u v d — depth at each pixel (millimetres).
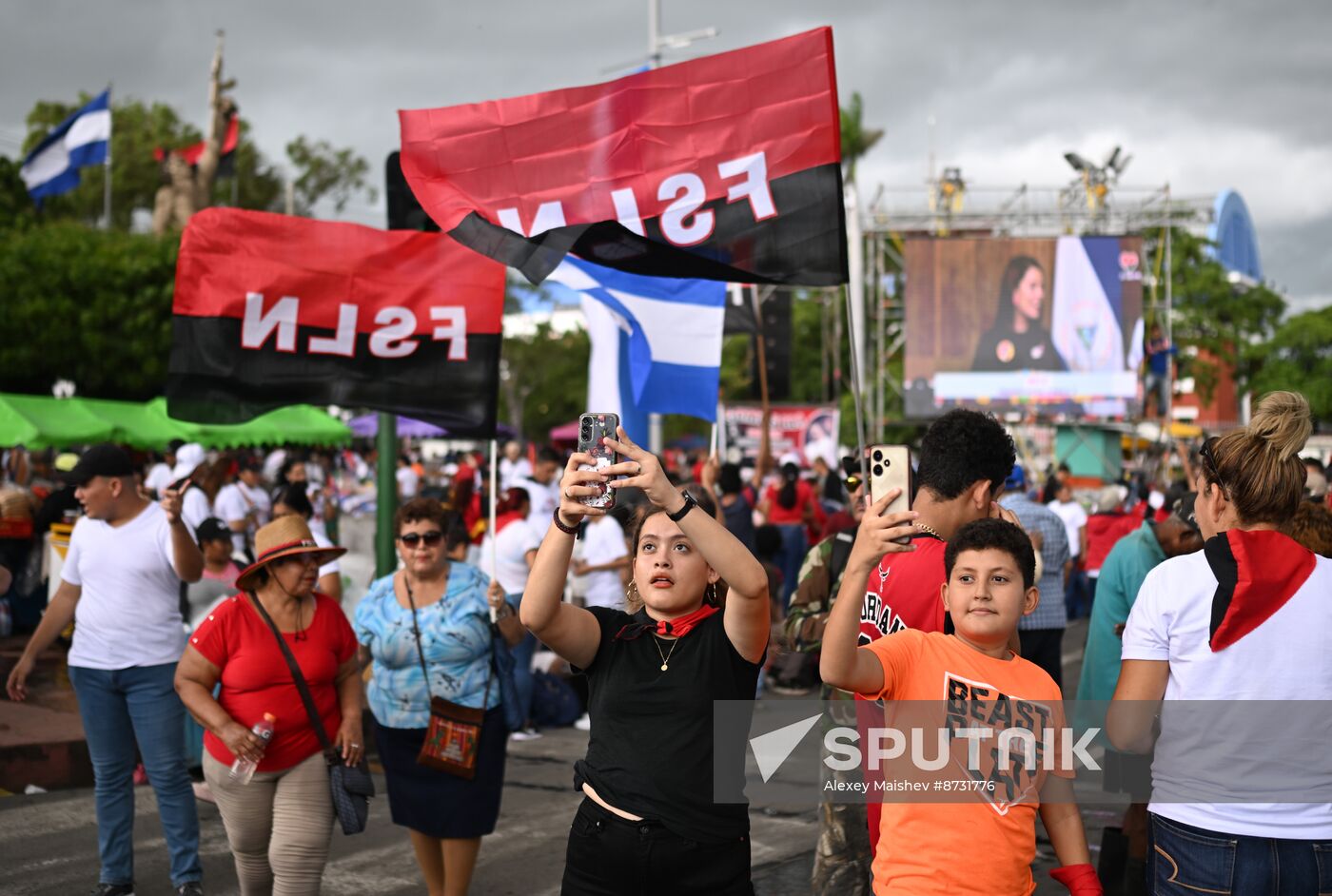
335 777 4688
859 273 32812
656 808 3115
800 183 4879
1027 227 34156
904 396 32906
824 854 3920
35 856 6109
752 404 28422
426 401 6090
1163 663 3061
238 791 4652
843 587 2770
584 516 3064
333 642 4789
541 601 3105
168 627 5605
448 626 5125
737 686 3211
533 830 6723
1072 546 16484
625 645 3289
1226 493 3090
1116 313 32344
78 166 29984
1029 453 33344
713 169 4977
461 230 5215
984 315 32594
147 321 34031
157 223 44500
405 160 5305
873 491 2762
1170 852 3020
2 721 8570
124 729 5586
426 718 5145
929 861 2912
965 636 3047
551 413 71812
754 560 2998
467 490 13641
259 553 4746
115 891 5504
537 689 9477
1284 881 2887
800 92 4875
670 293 6312
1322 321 54531
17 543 13023
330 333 6066
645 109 5047
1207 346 49062
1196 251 49500
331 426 24641
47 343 32719
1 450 22516
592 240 5098
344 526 14750
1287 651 2912
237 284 5984
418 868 6070
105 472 5594
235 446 22141
